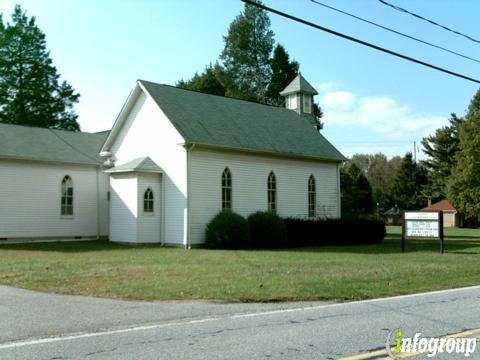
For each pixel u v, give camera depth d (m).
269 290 12.26
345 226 33.22
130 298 11.27
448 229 65.31
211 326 8.54
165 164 29.20
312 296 11.62
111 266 17.42
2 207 29.30
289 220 30.86
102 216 34.06
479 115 60.41
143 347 7.15
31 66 54.06
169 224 28.88
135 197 28.61
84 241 31.55
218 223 27.72
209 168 29.19
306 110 42.94
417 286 13.55
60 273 15.30
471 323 8.81
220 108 33.47
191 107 31.28
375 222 34.75
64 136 35.41
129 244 28.78
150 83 30.66
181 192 28.25
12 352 6.91
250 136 32.16
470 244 32.28
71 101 56.72
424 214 25.00
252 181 31.62
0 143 30.23
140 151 30.59
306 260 20.20
